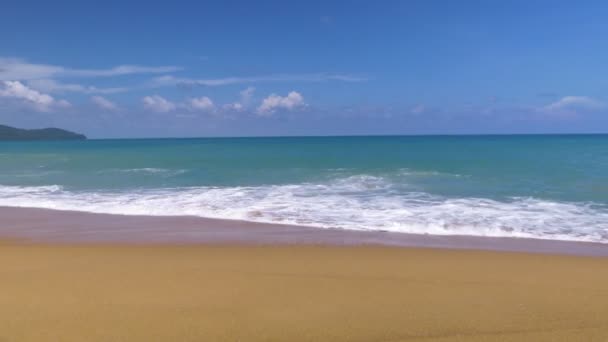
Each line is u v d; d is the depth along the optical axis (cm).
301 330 425
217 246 825
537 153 3450
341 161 2808
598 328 429
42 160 3095
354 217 1110
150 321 443
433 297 519
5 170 2403
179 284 562
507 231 954
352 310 476
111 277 591
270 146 5697
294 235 928
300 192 1529
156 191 1596
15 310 470
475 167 2278
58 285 555
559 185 1614
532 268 655
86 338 404
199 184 1777
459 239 891
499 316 461
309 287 555
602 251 795
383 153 3669
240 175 2070
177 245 838
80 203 1363
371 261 696
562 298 516
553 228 980
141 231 981
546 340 402
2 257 723
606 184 1616
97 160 3061
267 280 582
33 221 1112
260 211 1192
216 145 6438
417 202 1310
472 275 614
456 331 422
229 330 423
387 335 414
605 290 546
